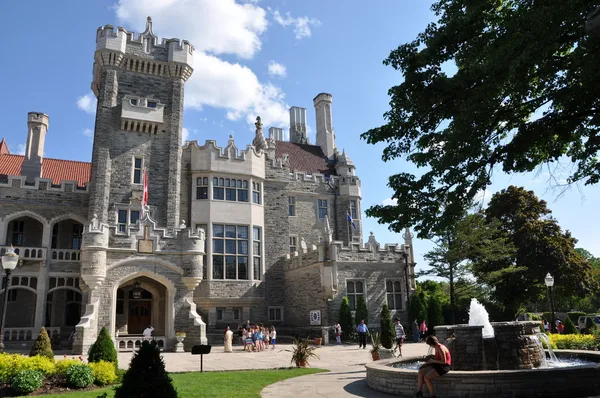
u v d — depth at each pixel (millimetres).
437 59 13297
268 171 39375
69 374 13750
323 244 32938
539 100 12023
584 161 13094
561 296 47656
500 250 39500
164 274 27422
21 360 13648
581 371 11039
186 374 16297
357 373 16719
